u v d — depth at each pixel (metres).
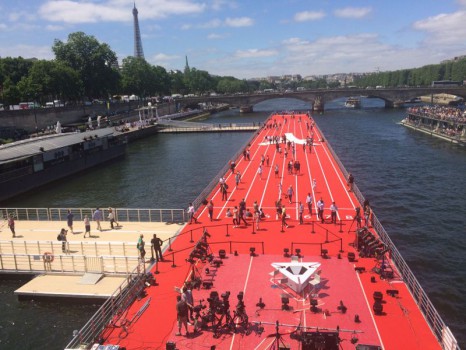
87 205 68.44
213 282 30.78
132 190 77.75
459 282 40.59
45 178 82.94
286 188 59.22
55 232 46.03
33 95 131.75
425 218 58.19
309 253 35.62
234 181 65.06
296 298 28.14
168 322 26.16
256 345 23.42
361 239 35.34
